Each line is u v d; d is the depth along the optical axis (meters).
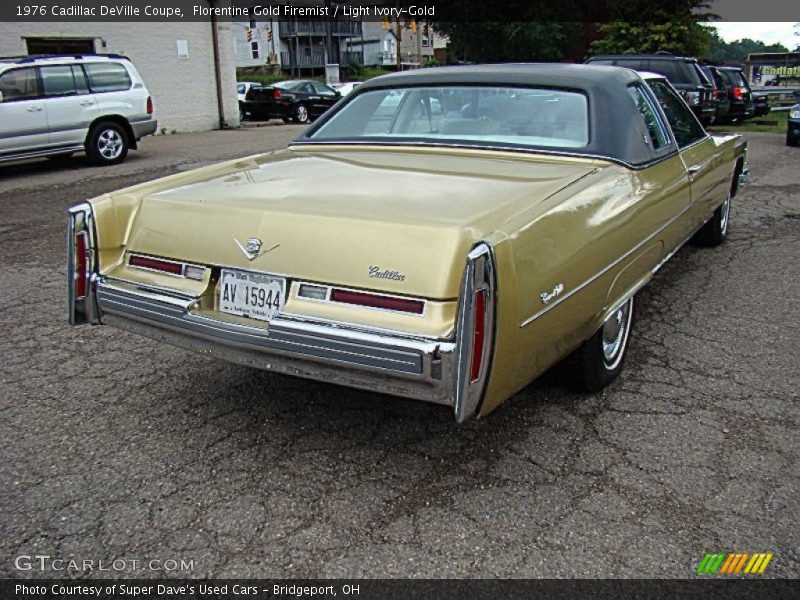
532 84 3.82
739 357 4.12
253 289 2.85
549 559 2.50
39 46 16.19
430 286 2.52
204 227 3.00
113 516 2.72
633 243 3.44
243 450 3.18
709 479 2.95
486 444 3.21
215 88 19.31
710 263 5.96
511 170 3.35
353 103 4.27
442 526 2.67
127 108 12.13
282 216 2.83
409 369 2.48
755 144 14.65
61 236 7.11
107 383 3.85
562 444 3.21
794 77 37.00
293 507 2.78
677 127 4.72
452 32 35.84
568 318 2.92
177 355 4.21
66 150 11.52
